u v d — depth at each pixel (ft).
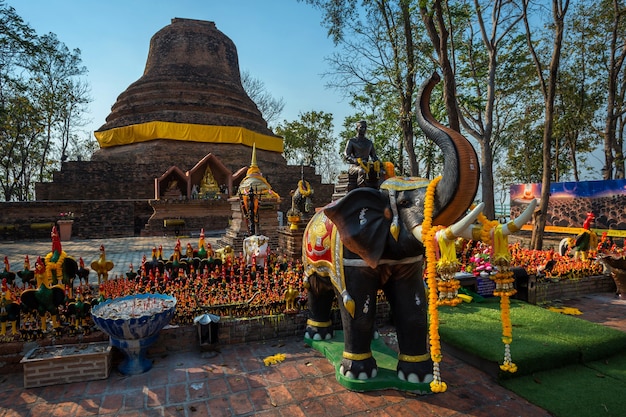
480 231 13.58
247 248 32.35
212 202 92.02
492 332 22.25
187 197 93.15
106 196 99.96
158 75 124.57
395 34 52.60
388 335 24.66
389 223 16.37
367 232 16.19
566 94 75.72
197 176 104.83
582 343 20.67
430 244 13.92
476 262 31.73
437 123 14.76
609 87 66.13
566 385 17.95
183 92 119.96
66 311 21.40
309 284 22.48
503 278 13.96
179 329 21.97
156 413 15.97
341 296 18.13
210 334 21.50
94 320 19.36
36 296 20.08
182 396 17.25
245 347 22.49
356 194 16.46
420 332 17.70
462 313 25.90
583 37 67.97
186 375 19.17
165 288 25.08
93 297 25.03
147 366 19.72
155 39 132.05
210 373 19.38
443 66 39.40
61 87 114.11
